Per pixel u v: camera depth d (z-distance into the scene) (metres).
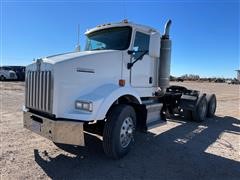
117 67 5.14
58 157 4.69
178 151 5.32
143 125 5.31
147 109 5.46
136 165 4.47
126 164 4.50
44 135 4.39
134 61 5.52
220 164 4.67
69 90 4.37
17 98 13.26
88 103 4.25
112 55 5.02
